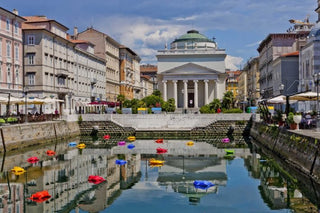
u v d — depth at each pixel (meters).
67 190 24.53
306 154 26.12
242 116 62.50
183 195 23.48
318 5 62.31
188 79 106.25
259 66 107.62
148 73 183.38
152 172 30.66
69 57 75.12
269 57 87.31
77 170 31.17
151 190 24.77
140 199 22.56
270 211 20.16
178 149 44.72
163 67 109.94
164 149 42.69
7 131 40.06
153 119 64.31
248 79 128.12
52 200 22.27
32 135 45.81
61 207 20.89
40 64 62.69
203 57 108.94
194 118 63.88
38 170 31.06
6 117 44.88
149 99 84.94
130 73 122.00
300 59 64.38
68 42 73.94
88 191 24.36
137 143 51.81
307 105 55.50
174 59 109.69
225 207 20.94
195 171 30.98
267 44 90.31
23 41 63.00
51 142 51.16
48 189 24.78
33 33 62.81
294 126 33.56
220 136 61.12
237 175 29.12
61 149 44.69
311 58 56.94
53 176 28.73
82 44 87.44
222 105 77.19
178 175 29.50
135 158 37.81
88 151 43.09
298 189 24.31
